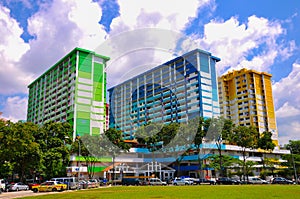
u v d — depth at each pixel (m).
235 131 50.84
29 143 38.28
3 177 45.62
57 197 18.12
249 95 92.19
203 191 21.64
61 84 71.44
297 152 68.62
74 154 49.75
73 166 49.81
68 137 47.56
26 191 35.31
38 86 90.75
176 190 23.47
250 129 51.97
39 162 41.81
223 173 54.94
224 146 62.16
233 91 96.25
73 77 65.88
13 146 35.06
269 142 57.44
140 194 18.94
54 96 76.19
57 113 72.38
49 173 44.53
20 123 38.88
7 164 39.16
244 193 19.02
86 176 49.16
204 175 54.56
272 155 74.25
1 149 34.72
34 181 49.50
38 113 86.12
